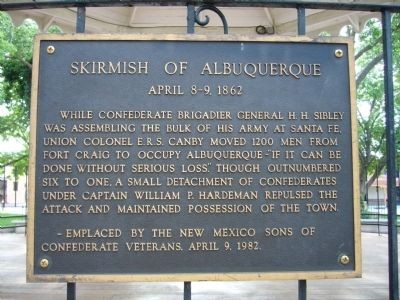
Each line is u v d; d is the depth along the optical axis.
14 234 15.71
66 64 3.67
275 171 3.63
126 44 3.72
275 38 3.77
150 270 3.47
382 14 4.09
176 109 3.67
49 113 3.61
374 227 16.31
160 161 3.60
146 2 3.94
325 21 8.68
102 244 3.47
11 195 48.50
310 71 3.77
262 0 3.94
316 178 3.64
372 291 6.72
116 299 6.19
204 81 3.72
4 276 7.92
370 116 25.58
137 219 3.52
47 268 3.44
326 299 6.20
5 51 13.49
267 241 3.55
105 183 3.54
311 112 3.72
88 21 8.89
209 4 3.95
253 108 3.70
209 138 3.65
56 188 3.53
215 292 6.65
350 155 3.69
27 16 8.03
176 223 3.53
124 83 3.68
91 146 3.59
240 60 3.76
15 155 24.75
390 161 3.90
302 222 3.58
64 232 3.48
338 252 3.57
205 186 3.58
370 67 12.88
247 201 3.58
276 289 6.87
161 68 3.71
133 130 3.62
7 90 14.63
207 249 3.51
